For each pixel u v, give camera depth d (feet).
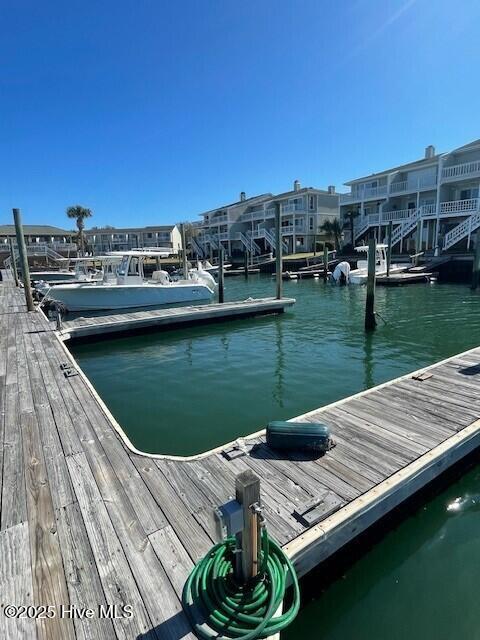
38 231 162.50
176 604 6.81
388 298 56.49
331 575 9.48
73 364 21.98
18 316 38.52
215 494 9.98
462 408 14.92
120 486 10.37
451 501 11.96
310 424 12.19
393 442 12.44
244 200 169.89
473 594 8.96
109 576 7.43
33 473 11.02
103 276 55.93
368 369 25.43
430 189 93.40
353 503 9.47
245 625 6.31
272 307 45.93
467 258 74.23
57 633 6.34
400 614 8.54
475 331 34.94
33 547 8.18
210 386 23.12
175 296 54.19
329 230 118.62
